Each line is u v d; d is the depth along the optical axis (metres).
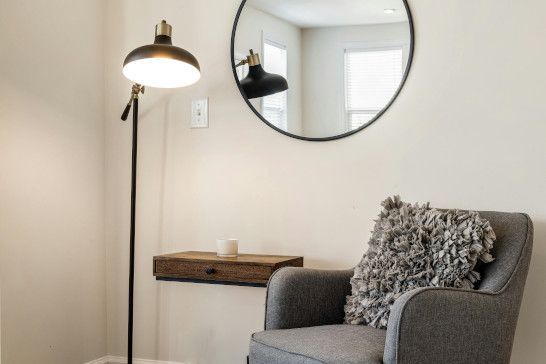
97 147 2.81
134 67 2.29
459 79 2.30
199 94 2.71
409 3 2.37
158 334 2.76
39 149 2.46
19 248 2.35
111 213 2.85
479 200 2.27
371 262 1.96
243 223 2.63
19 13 2.36
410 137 2.37
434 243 1.85
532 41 2.21
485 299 1.64
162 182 2.77
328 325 1.91
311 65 2.51
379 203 2.41
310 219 2.52
